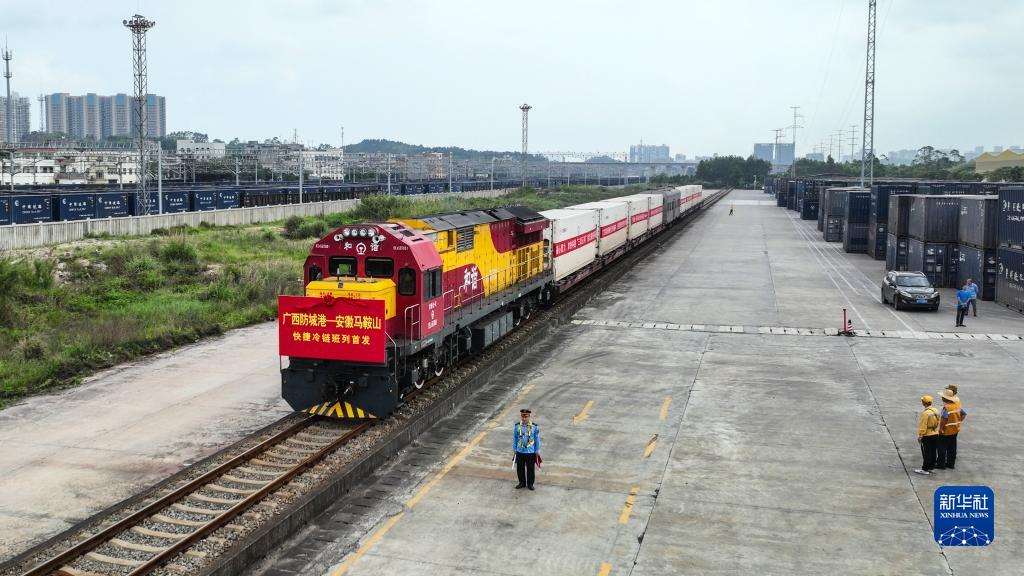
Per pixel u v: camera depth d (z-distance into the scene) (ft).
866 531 45.21
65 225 168.04
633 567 41.24
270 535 43.04
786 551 42.88
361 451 56.34
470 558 42.29
